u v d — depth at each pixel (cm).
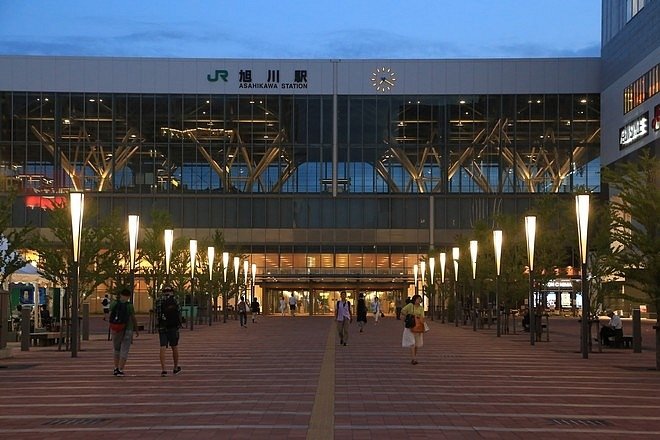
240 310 5628
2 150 8481
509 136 8575
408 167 8631
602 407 1620
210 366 2494
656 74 7325
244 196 8625
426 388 1928
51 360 2700
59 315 4462
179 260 5569
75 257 2877
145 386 1936
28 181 8450
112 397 1728
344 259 8631
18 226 8281
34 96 8512
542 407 1612
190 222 8581
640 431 1337
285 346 3494
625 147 7981
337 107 8662
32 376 2177
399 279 8550
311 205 8644
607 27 8562
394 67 8650
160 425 1357
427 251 8469
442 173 8594
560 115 8600
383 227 8612
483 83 8606
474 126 8606
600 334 3344
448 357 2917
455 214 8562
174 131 8612
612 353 3195
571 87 8606
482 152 8581
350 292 8694
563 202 4347
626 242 2581
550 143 8562
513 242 4669
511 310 5400
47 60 8525
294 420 1416
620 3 8206
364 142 8656
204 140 8625
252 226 8631
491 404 1650
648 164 2680
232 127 8644
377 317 6234
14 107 8506
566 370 2438
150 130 8600
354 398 1730
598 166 8562
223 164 8631
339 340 3922
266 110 8656
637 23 7744
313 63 8662
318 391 1847
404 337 2603
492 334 4681
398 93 8638
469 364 2623
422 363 2647
